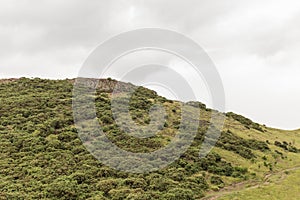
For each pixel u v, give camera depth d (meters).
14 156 49.41
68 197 40.62
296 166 62.91
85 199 40.53
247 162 59.38
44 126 57.62
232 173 53.59
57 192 40.81
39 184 42.69
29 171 45.34
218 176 51.38
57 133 56.41
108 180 44.09
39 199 39.56
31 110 64.19
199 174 50.62
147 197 40.66
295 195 48.66
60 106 66.56
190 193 43.94
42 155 49.44
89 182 44.09
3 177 44.44
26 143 52.34
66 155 49.62
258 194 47.81
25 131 56.31
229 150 62.22
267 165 59.31
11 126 58.44
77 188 42.09
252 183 51.94
